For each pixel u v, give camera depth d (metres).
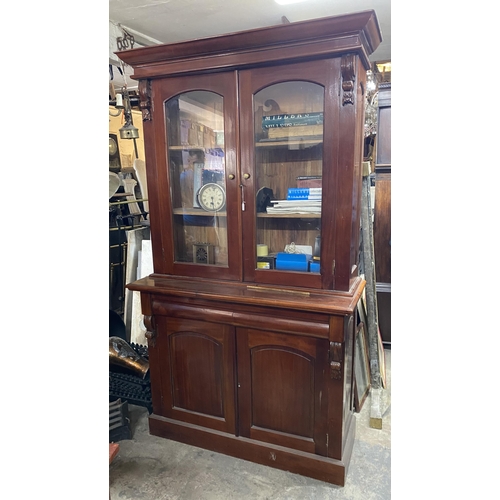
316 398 1.52
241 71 1.47
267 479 1.59
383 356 2.41
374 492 1.51
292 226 1.63
